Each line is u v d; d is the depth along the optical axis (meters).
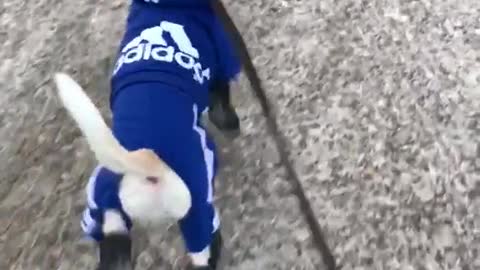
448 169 0.95
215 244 0.83
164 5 0.82
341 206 0.92
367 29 1.11
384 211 0.91
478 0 1.15
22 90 1.04
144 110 0.73
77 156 0.97
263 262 0.87
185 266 0.86
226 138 0.98
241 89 1.03
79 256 0.88
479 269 0.86
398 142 0.97
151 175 0.67
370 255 0.88
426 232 0.89
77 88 0.62
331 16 1.13
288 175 0.94
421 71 1.05
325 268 0.86
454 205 0.91
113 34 1.11
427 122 1.00
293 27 1.12
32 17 1.14
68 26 1.13
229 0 1.15
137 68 0.76
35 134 0.99
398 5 1.14
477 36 1.10
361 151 0.97
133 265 0.86
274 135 0.91
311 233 0.89
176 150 0.71
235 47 0.80
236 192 0.93
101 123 0.63
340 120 1.00
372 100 1.02
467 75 1.05
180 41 0.79
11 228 0.90
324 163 0.96
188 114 0.75
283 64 1.07
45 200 0.93
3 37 1.11
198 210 0.72
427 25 1.12
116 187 0.71
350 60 1.07
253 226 0.90
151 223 0.78
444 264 0.87
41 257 0.88
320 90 1.03
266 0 1.15
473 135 0.98
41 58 1.08
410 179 0.94
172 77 0.76
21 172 0.95
